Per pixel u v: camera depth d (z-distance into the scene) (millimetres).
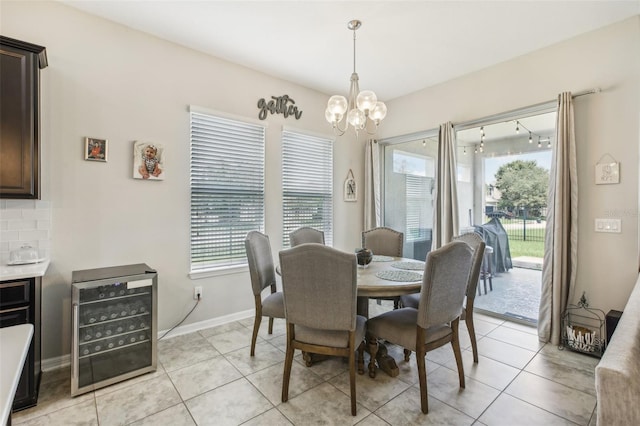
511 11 2492
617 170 2641
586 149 2799
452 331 2109
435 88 3975
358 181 4691
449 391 2068
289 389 2109
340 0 2379
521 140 3332
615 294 2656
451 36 2867
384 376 2268
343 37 2893
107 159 2641
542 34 2826
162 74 2930
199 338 2939
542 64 3066
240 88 3434
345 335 1905
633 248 2576
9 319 1875
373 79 3816
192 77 3105
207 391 2090
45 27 2381
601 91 2719
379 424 1761
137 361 2322
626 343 1234
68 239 2477
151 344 2342
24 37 2311
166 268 2967
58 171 2432
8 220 2262
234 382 2197
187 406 1934
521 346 2752
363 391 2080
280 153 3779
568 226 2832
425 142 4223
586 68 2799
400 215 4562
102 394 2055
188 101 3082
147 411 1889
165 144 2945
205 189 3219
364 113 2479
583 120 2814
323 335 1927
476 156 3672
